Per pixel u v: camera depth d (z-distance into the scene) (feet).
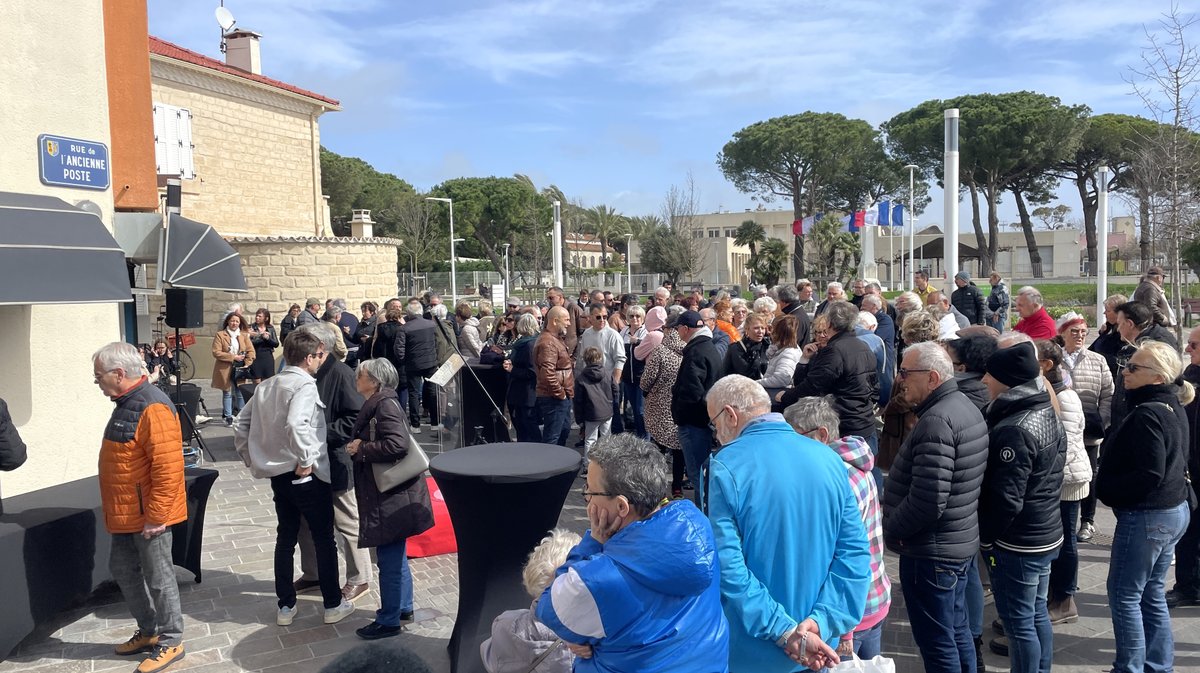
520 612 10.30
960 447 11.10
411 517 15.19
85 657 15.05
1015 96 142.61
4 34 19.94
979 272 146.10
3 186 19.92
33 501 16.60
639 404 30.86
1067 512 15.46
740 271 204.03
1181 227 45.73
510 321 38.22
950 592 11.32
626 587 7.22
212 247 25.29
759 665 9.07
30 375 20.47
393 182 214.07
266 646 15.30
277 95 73.15
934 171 153.28
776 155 167.02
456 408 30.48
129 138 27.30
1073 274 164.25
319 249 61.77
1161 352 12.69
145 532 14.07
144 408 14.12
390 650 5.02
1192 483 15.90
